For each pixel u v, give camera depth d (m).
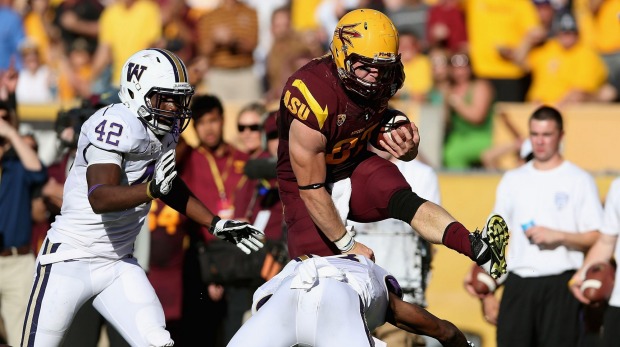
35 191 29.23
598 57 39.47
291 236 20.38
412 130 20.34
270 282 19.28
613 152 35.75
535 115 27.12
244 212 28.27
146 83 20.92
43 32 46.44
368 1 42.16
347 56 18.61
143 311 22.05
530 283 26.73
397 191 19.50
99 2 46.72
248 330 18.44
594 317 27.75
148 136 21.19
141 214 22.11
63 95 45.00
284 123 19.62
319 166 19.22
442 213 18.92
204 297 28.23
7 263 28.75
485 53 39.66
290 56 41.75
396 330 25.09
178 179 21.64
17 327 28.81
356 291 18.56
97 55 44.44
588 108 35.94
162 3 44.19
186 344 28.41
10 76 30.03
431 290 31.81
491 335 31.39
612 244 26.33
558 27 40.41
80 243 21.95
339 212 19.70
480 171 32.19
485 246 17.92
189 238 28.20
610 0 40.31
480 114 36.28
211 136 29.38
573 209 26.72
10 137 28.92
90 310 26.38
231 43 41.84
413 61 39.44
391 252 24.92
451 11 40.16
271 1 45.56
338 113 18.98
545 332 26.69
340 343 18.08
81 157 21.56
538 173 27.14
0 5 45.88
